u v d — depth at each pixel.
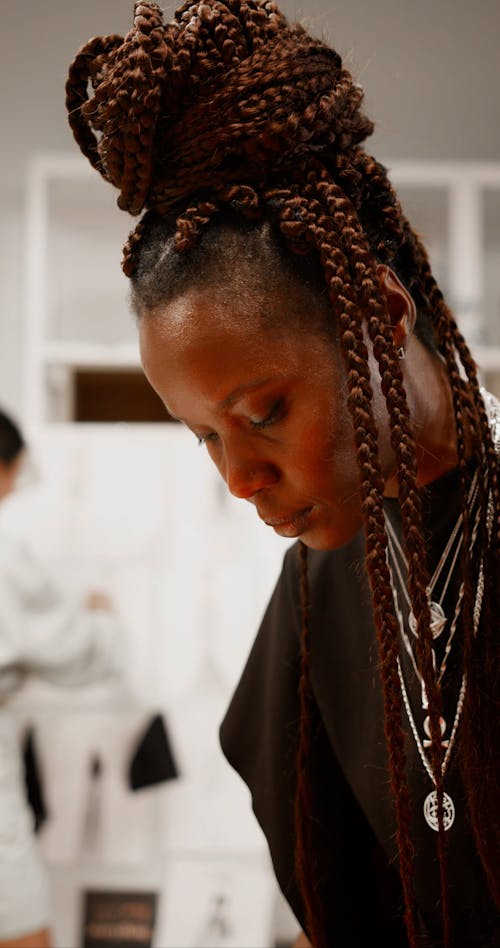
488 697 0.80
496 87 3.30
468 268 3.18
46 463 2.88
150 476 2.88
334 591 0.98
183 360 0.69
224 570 2.85
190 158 0.70
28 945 2.38
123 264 0.74
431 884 0.87
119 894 2.74
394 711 0.70
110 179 0.76
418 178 3.17
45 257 3.37
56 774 2.76
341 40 3.15
